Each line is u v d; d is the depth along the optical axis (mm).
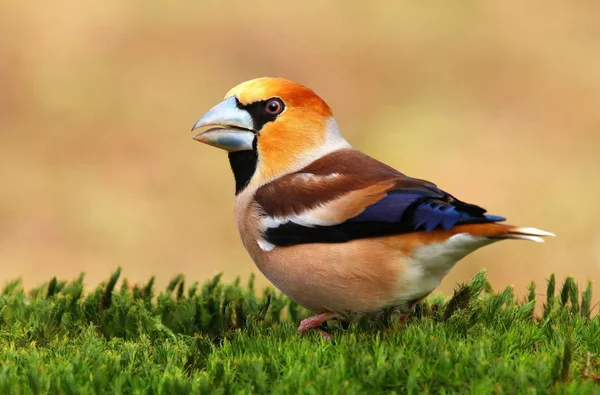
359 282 6906
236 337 6586
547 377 5625
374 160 7504
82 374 5832
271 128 7586
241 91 7680
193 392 5590
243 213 7516
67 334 6844
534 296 7637
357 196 6902
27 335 6770
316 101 7711
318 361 6047
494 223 6598
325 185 7168
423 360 5816
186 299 7781
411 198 6758
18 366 6020
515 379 5559
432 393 5590
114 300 7484
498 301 7180
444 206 6633
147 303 7660
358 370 5723
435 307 7336
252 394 5586
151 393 5695
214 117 7680
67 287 8133
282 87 7645
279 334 6758
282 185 7297
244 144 7629
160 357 6312
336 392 5469
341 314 7191
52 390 5586
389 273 6836
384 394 5594
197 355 6219
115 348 6586
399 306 7113
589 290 7438
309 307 7312
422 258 6781
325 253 6926
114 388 5629
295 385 5586
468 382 5613
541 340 6480
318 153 7625
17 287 8281
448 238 6645
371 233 6809
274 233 7141
